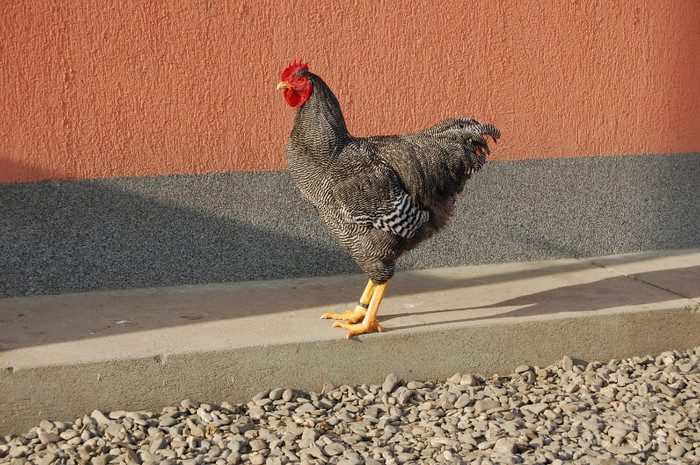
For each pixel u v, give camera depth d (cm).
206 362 361
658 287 407
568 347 385
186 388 361
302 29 401
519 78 421
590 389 375
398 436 354
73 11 383
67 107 387
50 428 351
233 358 362
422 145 374
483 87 418
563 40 423
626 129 434
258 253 407
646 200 440
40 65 383
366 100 410
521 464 344
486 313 385
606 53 428
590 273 419
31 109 384
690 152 442
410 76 412
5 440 350
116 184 393
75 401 354
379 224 367
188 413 360
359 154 367
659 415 364
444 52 413
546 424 359
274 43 400
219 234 403
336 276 413
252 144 403
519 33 418
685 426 360
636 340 390
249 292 398
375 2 405
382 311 386
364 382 373
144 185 395
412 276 414
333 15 403
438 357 376
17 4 379
